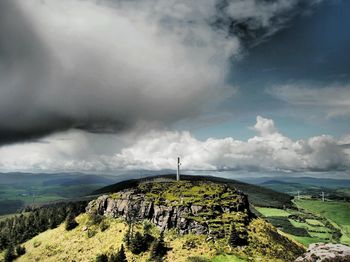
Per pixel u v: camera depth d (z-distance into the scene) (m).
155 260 134.38
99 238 173.62
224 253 133.38
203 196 179.12
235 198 181.12
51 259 171.38
